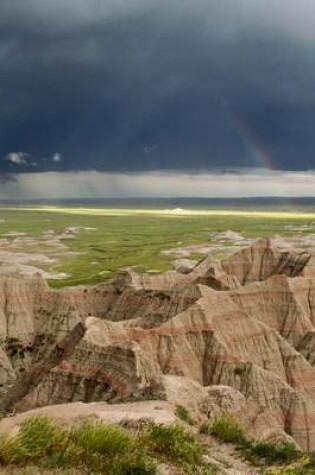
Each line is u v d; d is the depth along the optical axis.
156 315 88.44
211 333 76.19
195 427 32.41
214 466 24.70
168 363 72.12
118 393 57.03
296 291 97.06
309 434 63.44
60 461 20.70
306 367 78.50
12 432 22.52
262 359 78.31
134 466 21.23
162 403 38.06
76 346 65.25
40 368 71.75
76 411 32.97
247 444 28.92
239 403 49.16
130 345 61.41
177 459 23.78
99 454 21.69
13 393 71.56
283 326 91.94
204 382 72.44
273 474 25.66
